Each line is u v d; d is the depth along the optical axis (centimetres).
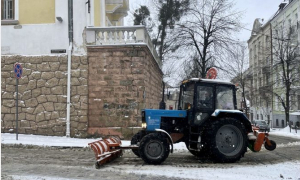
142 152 833
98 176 688
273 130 3400
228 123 875
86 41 1403
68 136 1378
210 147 862
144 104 1379
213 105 906
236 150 881
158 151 837
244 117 913
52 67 1412
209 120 901
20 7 1501
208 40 2234
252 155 1042
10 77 1422
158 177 678
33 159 908
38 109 1405
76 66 1404
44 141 1244
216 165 837
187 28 2250
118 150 893
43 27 1486
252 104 5138
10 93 1420
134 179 660
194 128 901
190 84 944
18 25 1493
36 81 1414
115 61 1388
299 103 3494
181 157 974
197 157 973
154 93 1848
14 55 1430
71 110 1392
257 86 4806
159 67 2153
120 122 1375
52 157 946
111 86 1386
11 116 1415
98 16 1686
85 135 1377
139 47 1375
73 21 1448
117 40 1400
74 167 792
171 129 906
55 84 1406
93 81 1396
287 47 2962
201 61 2272
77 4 1459
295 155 1045
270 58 3750
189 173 720
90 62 1402
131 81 1378
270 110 4350
